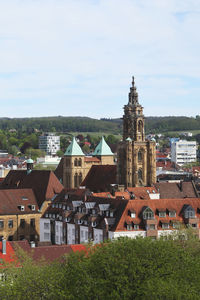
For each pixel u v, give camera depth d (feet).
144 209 594.24
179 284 356.59
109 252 389.19
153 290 344.49
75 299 352.90
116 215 601.21
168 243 411.13
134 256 383.24
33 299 361.71
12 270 400.26
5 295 358.43
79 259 405.39
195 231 577.43
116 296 350.43
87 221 635.25
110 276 367.45
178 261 393.09
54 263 400.88
